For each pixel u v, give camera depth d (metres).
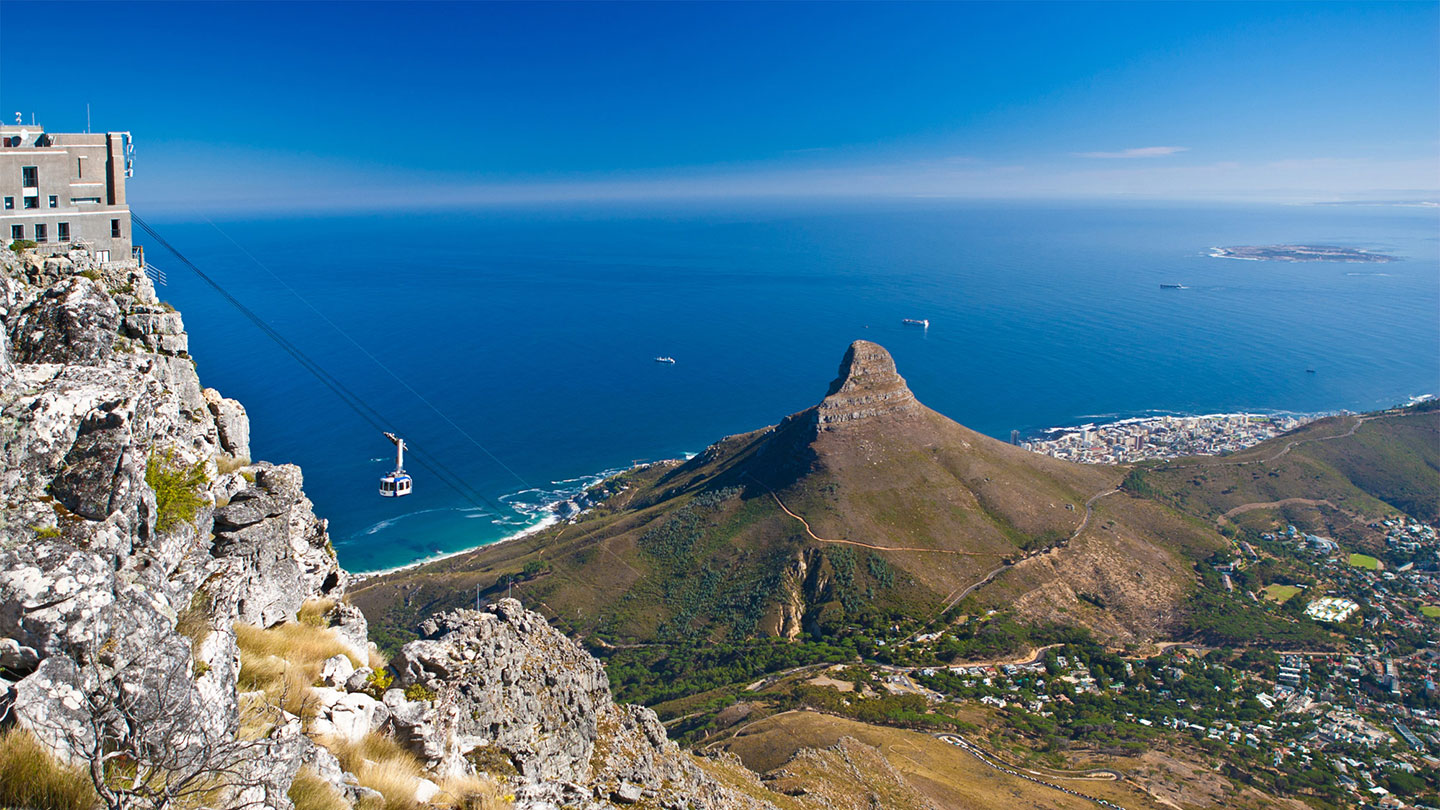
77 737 13.58
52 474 17.28
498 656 38.03
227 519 26.92
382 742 24.42
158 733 14.66
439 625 38.56
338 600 34.06
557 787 33.53
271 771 17.31
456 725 29.44
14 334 20.98
